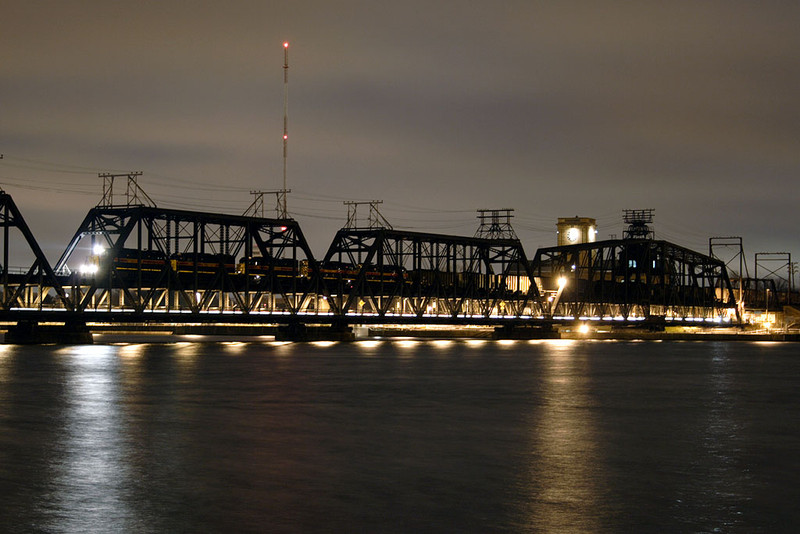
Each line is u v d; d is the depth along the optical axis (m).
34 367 100.62
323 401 75.81
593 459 52.88
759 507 43.34
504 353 145.12
